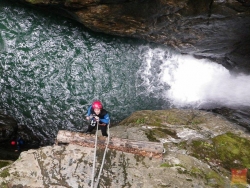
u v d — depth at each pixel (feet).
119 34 38.75
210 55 41.78
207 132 26.61
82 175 18.39
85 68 40.91
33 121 37.40
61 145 20.43
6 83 38.24
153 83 43.11
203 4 27.89
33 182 17.54
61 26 40.60
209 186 19.51
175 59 44.27
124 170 19.21
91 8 32.07
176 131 26.35
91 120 18.22
